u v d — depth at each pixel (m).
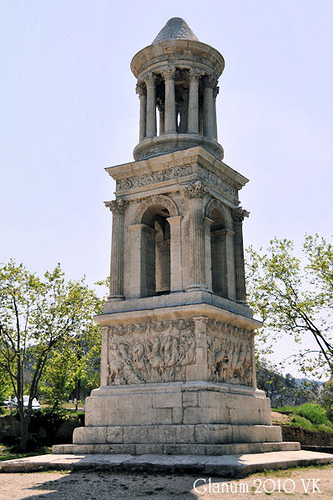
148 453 33.22
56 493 23.75
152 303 38.22
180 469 27.95
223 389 35.84
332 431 55.72
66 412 61.62
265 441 38.03
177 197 40.16
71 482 26.48
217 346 37.19
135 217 41.75
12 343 54.28
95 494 23.28
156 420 35.00
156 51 44.75
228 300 39.72
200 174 40.34
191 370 35.34
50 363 65.44
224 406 35.16
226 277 42.25
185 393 34.47
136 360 37.53
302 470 30.28
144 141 43.75
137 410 35.88
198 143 43.12
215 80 46.44
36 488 25.19
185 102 47.59
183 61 44.59
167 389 35.38
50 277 57.25
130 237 41.53
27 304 55.72
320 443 53.53
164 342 36.75
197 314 36.03
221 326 37.78
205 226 39.25
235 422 36.06
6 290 54.72
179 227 39.28
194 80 44.66
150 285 41.41
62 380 65.12
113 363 38.25
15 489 25.11
